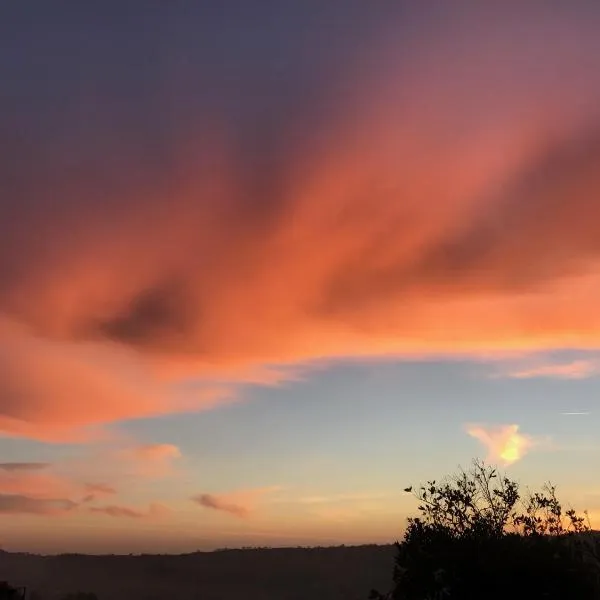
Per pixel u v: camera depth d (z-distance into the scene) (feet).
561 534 49.11
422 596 47.47
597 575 46.29
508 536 48.34
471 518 49.16
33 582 180.14
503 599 45.21
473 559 46.57
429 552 48.01
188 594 172.45
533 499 50.21
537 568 45.52
